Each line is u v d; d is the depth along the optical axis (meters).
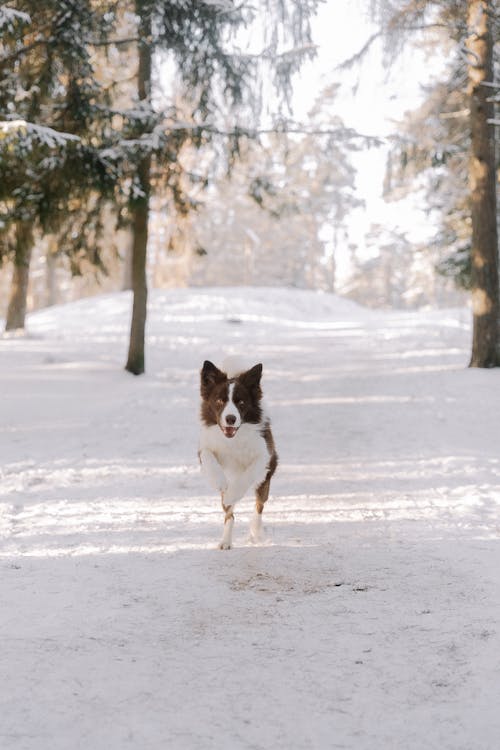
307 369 18.72
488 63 15.65
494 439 10.45
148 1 13.77
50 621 4.46
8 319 24.58
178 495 7.90
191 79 14.98
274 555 5.87
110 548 6.03
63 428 11.69
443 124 19.86
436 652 3.99
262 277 75.69
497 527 6.54
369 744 3.11
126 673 3.76
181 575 5.36
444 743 3.11
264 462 6.21
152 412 13.05
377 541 6.23
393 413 12.75
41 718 3.30
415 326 29.28
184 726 3.25
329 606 4.73
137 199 14.91
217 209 69.50
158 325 28.94
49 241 18.27
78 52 13.55
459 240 23.97
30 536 6.36
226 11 14.04
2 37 12.62
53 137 12.47
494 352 16.09
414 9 15.27
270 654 4.00
